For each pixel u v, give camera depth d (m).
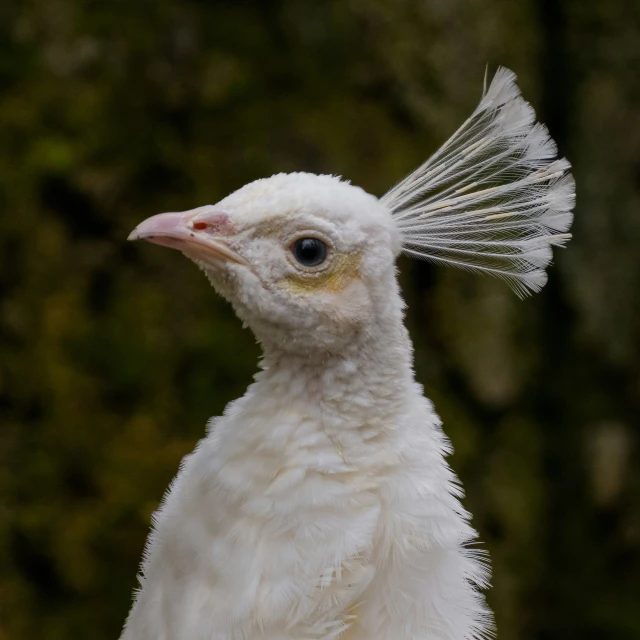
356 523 4.02
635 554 13.22
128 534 10.73
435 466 4.29
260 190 4.42
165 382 11.30
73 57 11.65
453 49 12.62
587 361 13.36
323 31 12.42
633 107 13.46
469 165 5.09
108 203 11.36
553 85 13.69
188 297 11.59
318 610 3.92
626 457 13.24
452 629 4.11
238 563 4.00
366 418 4.22
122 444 10.98
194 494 4.25
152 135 11.64
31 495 10.72
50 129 11.44
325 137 12.03
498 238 4.95
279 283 4.28
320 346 4.23
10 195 11.10
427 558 4.08
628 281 13.30
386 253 4.37
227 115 11.96
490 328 12.62
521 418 13.12
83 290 11.28
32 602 10.54
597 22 13.52
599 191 13.38
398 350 4.37
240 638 3.93
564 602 13.02
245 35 12.30
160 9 12.02
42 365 10.98
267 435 4.19
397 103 12.41
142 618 4.32
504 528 12.77
